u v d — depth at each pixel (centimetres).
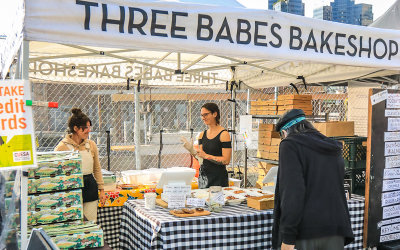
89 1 246
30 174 280
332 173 270
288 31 310
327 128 535
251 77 677
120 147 961
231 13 288
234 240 322
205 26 280
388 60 360
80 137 388
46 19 234
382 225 396
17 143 189
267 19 301
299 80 606
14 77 261
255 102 650
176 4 272
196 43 278
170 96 1079
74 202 291
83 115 390
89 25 247
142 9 262
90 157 388
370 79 597
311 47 321
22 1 227
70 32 241
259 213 332
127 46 259
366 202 386
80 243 262
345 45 336
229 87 688
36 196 280
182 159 961
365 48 346
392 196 402
